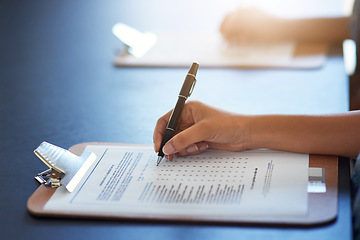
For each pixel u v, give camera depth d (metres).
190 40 1.75
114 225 0.75
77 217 0.77
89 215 0.77
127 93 1.36
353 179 0.85
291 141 0.93
